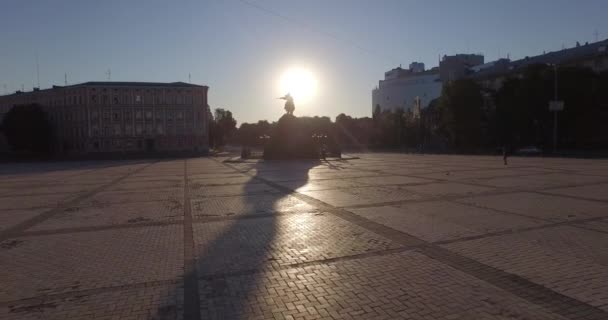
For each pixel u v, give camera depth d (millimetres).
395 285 5598
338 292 5410
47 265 6863
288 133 42594
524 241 7641
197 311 4902
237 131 164375
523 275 5852
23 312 4953
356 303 5059
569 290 5273
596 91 48250
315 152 43031
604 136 51281
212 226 9688
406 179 19250
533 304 4883
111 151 83125
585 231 8336
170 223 10188
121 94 84250
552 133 52781
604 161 31562
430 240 7859
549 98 49469
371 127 110750
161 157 70062
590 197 12719
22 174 31984
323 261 6734
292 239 8211
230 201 13586
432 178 19391
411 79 124438
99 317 4770
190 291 5539
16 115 80625
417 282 5684
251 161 40344
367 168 27500
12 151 87938
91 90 82688
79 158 70812
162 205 13156
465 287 5457
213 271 6352
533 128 53500
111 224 10242
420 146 70812
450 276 5883
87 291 5613
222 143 119438
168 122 87188
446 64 102875
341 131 112312
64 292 5598
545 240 7684
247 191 16172
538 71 51875
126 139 84750
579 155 41594
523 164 28875
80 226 10117
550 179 18094
